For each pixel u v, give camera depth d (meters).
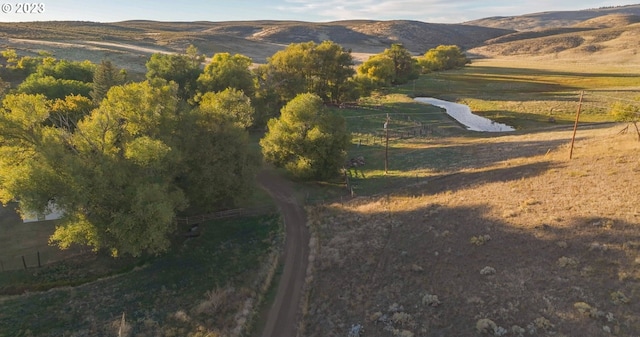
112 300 34.03
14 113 38.34
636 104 67.06
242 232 46.34
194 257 41.03
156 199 37.16
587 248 30.39
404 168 61.94
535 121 88.94
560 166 47.97
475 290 28.86
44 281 36.62
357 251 38.31
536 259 30.70
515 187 44.41
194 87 91.88
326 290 33.59
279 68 101.38
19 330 30.23
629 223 31.89
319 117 58.84
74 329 30.42
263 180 61.66
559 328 23.88
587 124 77.69
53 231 44.28
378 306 29.95
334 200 53.59
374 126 88.75
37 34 180.25
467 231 37.03
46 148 35.88
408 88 136.75
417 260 34.47
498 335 24.23
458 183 50.53
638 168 41.91
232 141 49.56
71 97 65.56
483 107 105.50
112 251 36.84
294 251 41.44
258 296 33.94
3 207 48.47
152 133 42.53
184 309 32.47
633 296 24.95
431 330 26.22
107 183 36.69
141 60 145.00
